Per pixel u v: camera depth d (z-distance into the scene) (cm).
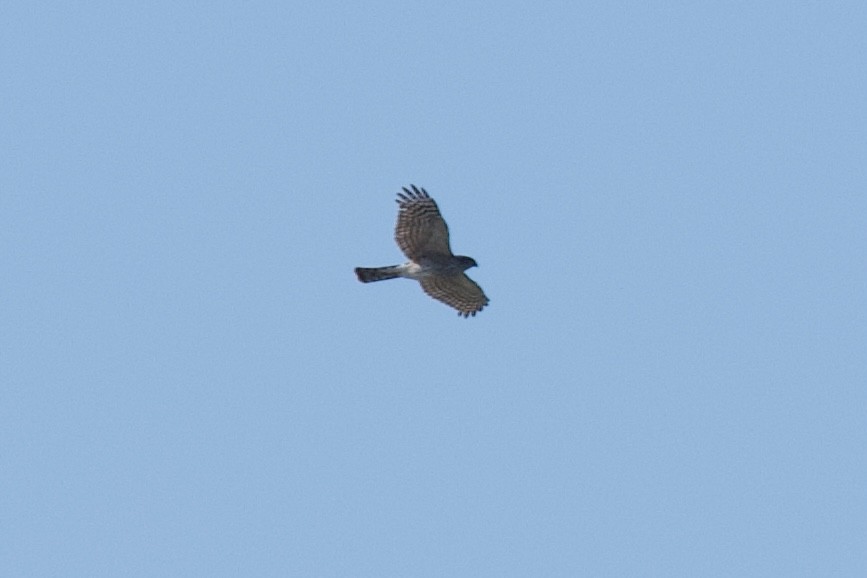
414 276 3419
